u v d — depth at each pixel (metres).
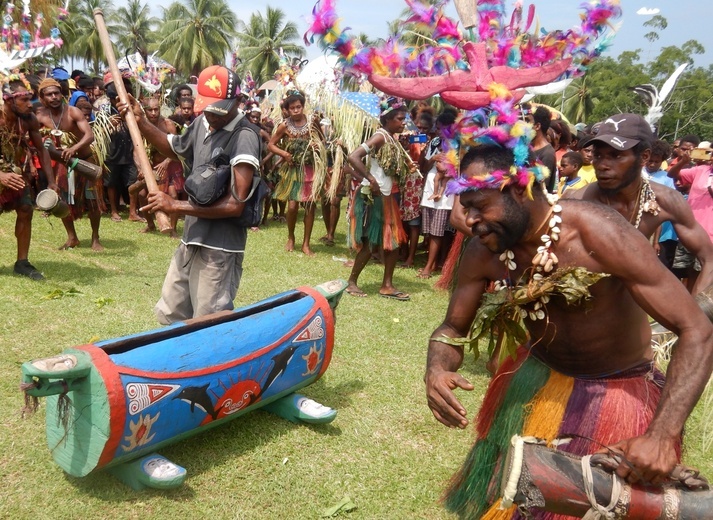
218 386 3.12
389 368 4.63
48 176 6.00
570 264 2.11
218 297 3.73
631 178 2.91
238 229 3.74
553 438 2.33
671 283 2.00
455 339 2.39
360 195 6.19
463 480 2.69
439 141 7.32
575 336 2.32
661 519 1.88
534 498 1.99
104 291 5.75
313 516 2.91
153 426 2.87
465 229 3.35
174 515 2.83
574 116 34.56
